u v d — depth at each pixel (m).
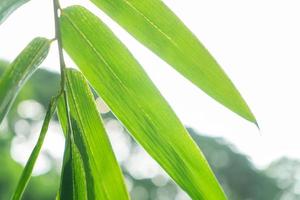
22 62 0.40
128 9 0.45
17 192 0.43
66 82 0.44
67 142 0.45
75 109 0.45
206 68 0.45
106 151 0.46
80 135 0.45
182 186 0.46
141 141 0.47
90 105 0.45
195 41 0.45
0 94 0.39
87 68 0.46
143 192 9.84
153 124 0.46
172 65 0.46
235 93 0.45
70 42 0.45
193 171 0.46
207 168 0.46
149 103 0.46
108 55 0.46
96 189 0.45
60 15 0.45
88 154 0.46
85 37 0.45
